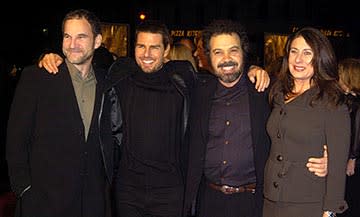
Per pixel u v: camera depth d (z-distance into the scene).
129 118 3.26
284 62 2.84
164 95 3.24
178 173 3.27
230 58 2.94
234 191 3.04
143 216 3.28
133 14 19.94
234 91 3.06
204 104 3.09
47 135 2.92
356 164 4.10
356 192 4.16
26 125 2.90
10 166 2.91
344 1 25.39
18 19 16.95
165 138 3.22
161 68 3.27
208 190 3.12
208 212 3.10
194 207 3.23
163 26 3.24
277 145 2.78
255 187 3.02
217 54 2.96
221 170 3.04
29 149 2.98
